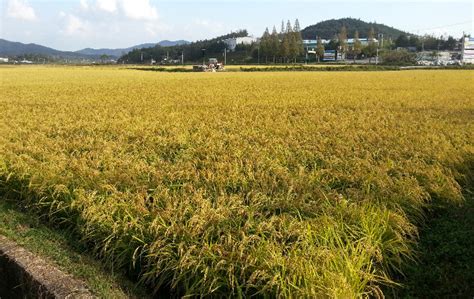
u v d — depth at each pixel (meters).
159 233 5.95
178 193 7.49
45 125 14.02
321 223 6.07
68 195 7.62
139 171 8.65
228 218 6.34
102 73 59.38
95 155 9.93
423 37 148.12
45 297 4.92
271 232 5.93
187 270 5.22
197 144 11.45
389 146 11.24
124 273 5.88
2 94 25.73
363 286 4.99
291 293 4.66
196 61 145.38
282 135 12.70
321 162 9.78
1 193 9.02
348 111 18.38
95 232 6.49
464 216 7.44
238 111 18.06
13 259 5.66
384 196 7.50
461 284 5.43
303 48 116.94
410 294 5.38
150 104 20.70
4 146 10.82
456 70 70.12
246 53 139.38
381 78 44.59
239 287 4.86
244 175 8.49
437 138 12.11
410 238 6.72
